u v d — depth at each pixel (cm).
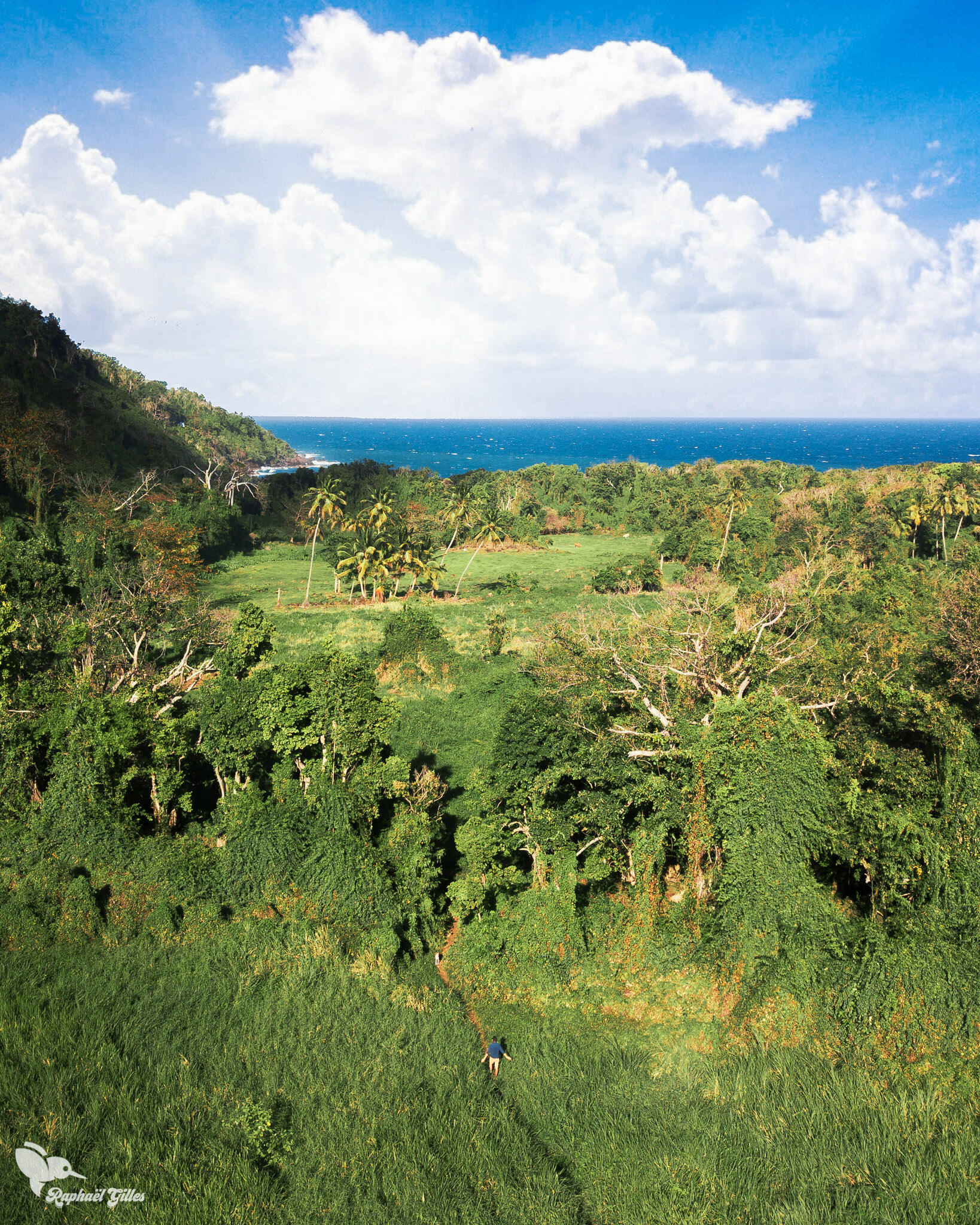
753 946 2147
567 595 9162
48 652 3678
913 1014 1859
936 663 3381
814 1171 1505
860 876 2431
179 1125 1505
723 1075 1883
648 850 2600
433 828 3152
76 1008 1867
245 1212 1308
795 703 2931
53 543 6322
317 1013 2027
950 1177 1445
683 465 19275
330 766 2986
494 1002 2325
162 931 2291
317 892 2550
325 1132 1579
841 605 6012
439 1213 1366
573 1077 1912
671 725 2802
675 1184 1469
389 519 10725
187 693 3850
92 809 2564
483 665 5841
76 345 16962
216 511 11581
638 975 2341
